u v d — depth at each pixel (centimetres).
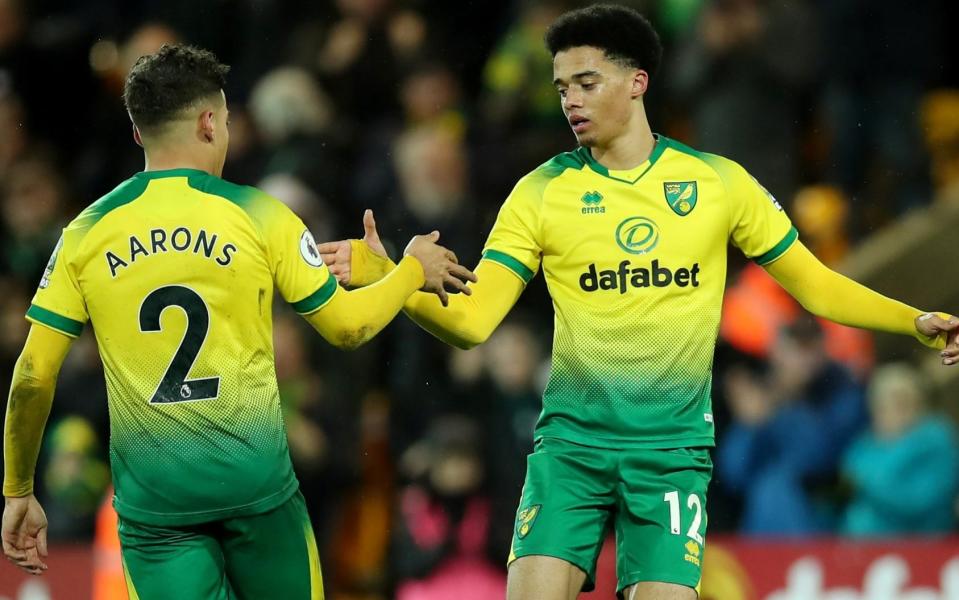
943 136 4153
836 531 3209
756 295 3466
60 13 4169
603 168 1908
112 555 2925
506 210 1930
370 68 3900
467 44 4166
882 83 4056
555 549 1834
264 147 3747
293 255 1755
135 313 1722
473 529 3098
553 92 3816
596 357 1872
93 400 3291
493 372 3247
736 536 3114
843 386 3259
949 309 3831
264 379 1753
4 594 2945
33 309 1734
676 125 3869
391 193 3656
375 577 3225
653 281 1864
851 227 3959
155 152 1777
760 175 3747
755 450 3234
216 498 1733
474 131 3819
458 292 1931
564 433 1888
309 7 4016
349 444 3262
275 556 1773
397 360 3409
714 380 3400
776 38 3809
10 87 3956
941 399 3631
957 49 4362
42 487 3272
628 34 1888
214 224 1730
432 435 3175
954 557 2844
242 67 4006
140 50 3947
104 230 1730
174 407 1722
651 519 1844
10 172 3784
